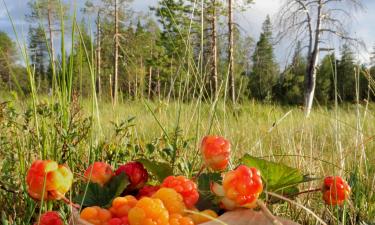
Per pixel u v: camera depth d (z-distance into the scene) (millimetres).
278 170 228
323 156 530
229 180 190
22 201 337
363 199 369
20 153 356
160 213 171
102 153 402
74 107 383
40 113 377
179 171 382
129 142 427
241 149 510
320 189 245
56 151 361
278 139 602
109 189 224
